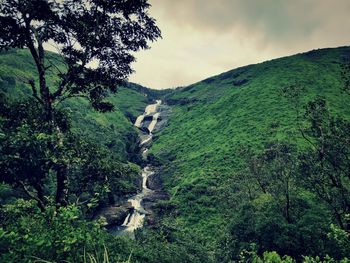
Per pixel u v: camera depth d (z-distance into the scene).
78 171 11.22
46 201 10.71
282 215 27.69
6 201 22.08
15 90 64.62
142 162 84.38
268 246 24.25
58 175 10.66
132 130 110.12
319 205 31.84
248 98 103.62
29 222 6.96
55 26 11.72
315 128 26.83
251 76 128.12
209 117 106.69
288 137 66.62
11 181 9.35
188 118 116.75
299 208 28.97
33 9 10.46
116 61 12.94
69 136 11.40
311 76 103.69
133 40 12.66
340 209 24.81
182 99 146.50
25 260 5.59
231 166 65.56
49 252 6.04
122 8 11.78
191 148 88.56
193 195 55.78
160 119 130.62
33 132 9.36
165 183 68.56
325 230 24.17
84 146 11.56
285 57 135.88
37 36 11.02
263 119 85.12
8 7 10.22
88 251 6.59
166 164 80.81
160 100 165.25
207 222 46.19
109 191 10.98
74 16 11.60
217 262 23.56
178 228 33.44
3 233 5.47
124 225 48.94
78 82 12.52
